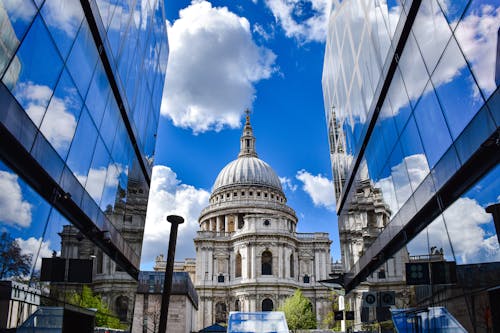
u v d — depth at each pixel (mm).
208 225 139375
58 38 13828
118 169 23969
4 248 11328
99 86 19000
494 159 11594
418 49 16984
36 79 12508
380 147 24531
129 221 27625
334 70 39031
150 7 29734
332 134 42750
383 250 24969
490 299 11789
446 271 15219
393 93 21125
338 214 42188
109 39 19578
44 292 14414
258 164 152000
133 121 26375
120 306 26078
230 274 114812
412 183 18797
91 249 20031
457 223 14180
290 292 108250
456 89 13531
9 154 11727
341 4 34594
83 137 17344
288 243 112562
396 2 19172
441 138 15109
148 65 30266
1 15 10055
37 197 13609
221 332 74938
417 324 18688
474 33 12125
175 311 67750
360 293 32406
